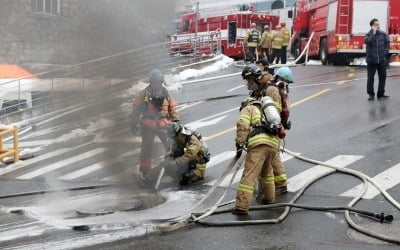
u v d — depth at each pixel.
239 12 41.56
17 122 17.53
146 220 8.76
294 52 38.78
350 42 30.12
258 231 8.12
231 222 8.49
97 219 9.23
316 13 34.50
